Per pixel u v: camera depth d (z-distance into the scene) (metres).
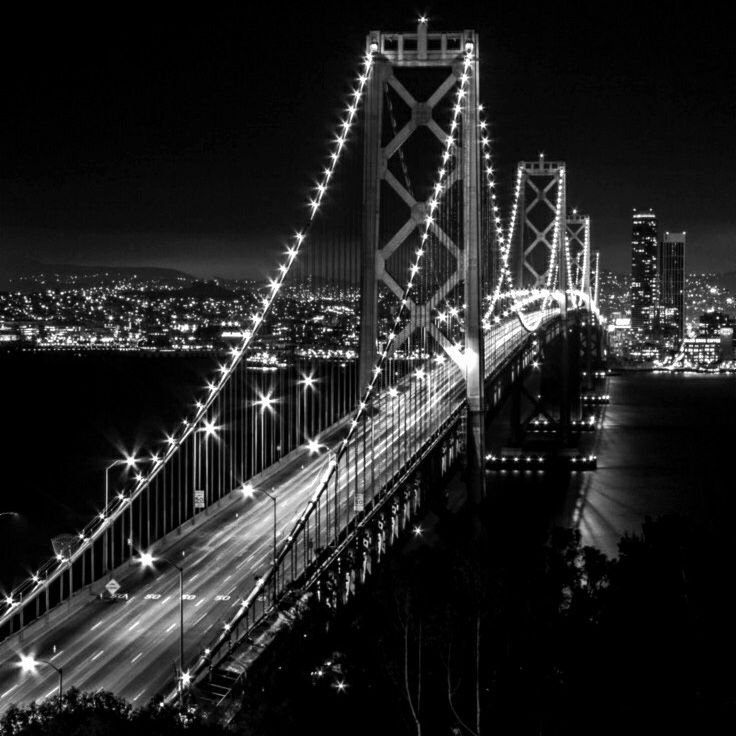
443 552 47.81
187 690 34.94
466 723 38.44
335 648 41.34
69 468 115.00
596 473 116.44
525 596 43.28
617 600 44.34
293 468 67.56
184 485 97.62
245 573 47.22
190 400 186.00
